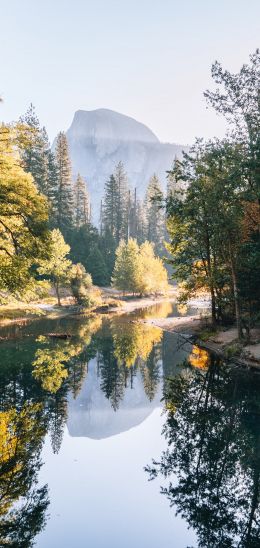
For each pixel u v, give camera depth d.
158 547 7.18
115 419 14.15
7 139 20.98
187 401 16.48
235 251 25.75
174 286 103.69
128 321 44.09
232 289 29.23
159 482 9.72
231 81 23.11
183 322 39.53
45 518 7.93
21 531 7.50
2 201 21.14
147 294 81.81
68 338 31.52
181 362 23.97
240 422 13.89
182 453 11.52
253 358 21.89
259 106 23.12
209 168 24.61
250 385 18.62
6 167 21.53
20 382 18.14
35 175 70.50
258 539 7.61
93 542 7.22
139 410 15.23
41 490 9.12
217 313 33.22
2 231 23.06
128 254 75.25
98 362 23.58
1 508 8.30
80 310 54.06
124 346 28.86
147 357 25.38
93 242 85.44
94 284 81.50
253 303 27.75
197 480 9.93
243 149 23.19
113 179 108.88
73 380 19.17
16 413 14.09
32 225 23.08
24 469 10.09
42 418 13.67
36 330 35.25
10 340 29.70
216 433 13.05
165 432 13.13
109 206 109.56
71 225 82.50
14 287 21.33
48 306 53.38
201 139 25.27
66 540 7.30
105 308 57.72
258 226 25.50
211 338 29.28
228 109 23.70
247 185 24.02
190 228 29.22
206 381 19.56
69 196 83.00
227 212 23.50
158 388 18.45
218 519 8.20
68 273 55.09
